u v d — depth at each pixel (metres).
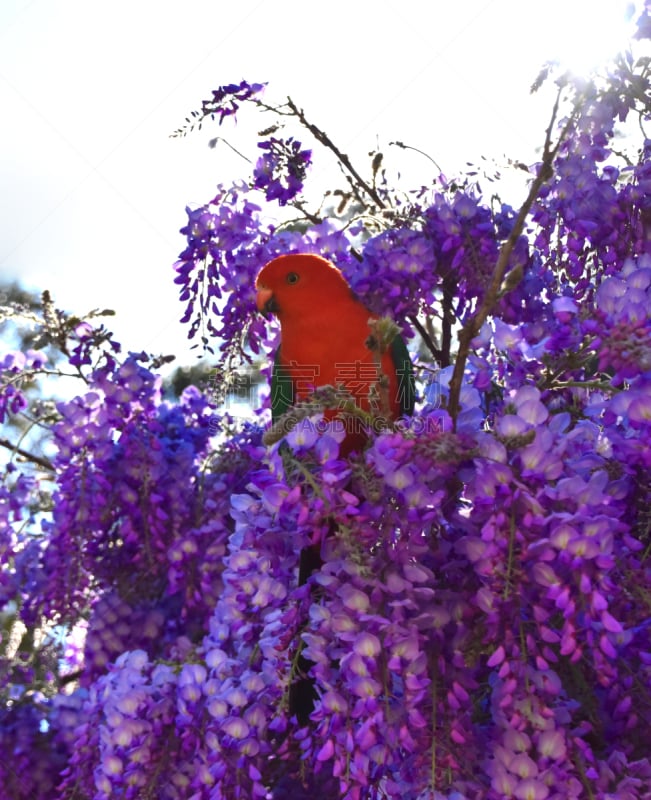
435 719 1.77
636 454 1.79
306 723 2.13
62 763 3.25
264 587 2.18
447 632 1.83
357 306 2.83
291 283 2.83
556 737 1.75
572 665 1.94
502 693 1.81
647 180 2.57
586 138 2.64
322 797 2.42
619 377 1.76
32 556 3.47
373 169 3.10
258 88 3.06
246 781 2.23
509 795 1.74
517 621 1.70
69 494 3.30
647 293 1.86
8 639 3.44
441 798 1.74
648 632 1.90
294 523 2.02
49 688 3.44
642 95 2.52
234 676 2.41
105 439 3.30
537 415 1.80
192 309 3.14
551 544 1.66
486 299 1.76
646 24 2.38
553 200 2.67
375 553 1.79
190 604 3.29
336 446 1.83
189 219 3.11
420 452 1.68
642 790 1.78
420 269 2.80
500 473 1.71
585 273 2.67
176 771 2.41
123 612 3.43
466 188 2.93
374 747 1.81
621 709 1.88
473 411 1.88
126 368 3.37
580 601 1.67
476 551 1.76
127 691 2.51
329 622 1.83
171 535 3.39
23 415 3.63
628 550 1.79
